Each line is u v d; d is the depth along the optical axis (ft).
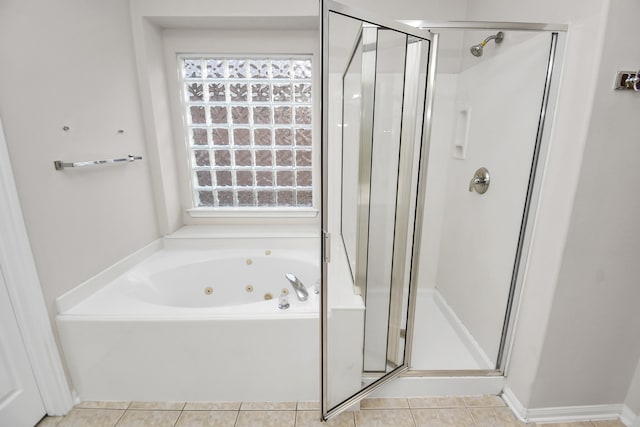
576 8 3.42
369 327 4.67
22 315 4.09
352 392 4.63
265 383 4.75
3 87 3.70
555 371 4.25
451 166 6.67
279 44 6.87
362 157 4.13
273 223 8.00
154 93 6.52
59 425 4.47
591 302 3.94
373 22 3.39
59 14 4.44
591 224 3.63
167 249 7.20
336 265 4.44
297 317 4.43
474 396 5.01
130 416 4.61
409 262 4.68
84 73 4.91
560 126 3.70
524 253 4.36
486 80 5.32
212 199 7.93
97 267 5.28
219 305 7.06
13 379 4.10
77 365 4.65
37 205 4.16
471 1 5.84
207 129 7.43
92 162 4.78
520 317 4.55
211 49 6.86
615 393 4.43
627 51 3.17
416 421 4.57
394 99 4.03
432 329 6.49
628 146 3.41
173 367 4.66
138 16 6.02
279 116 7.36
